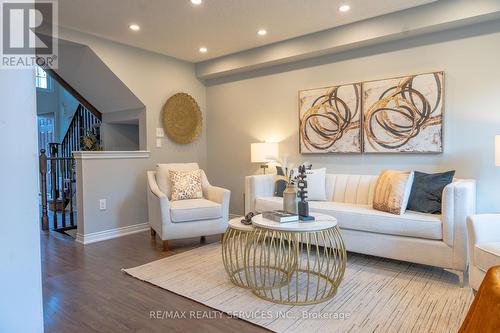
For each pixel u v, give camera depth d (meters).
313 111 4.20
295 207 2.59
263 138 4.78
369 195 3.58
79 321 2.09
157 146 4.75
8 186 1.02
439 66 3.38
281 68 4.55
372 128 3.76
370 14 3.44
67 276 2.85
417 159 3.54
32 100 1.09
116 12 3.32
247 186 3.91
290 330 1.96
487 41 3.13
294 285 2.61
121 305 2.31
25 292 1.07
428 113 3.41
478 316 0.89
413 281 2.66
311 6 3.24
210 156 5.45
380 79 3.71
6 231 1.02
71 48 4.08
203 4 3.17
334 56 4.07
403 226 2.82
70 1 3.06
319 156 4.25
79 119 6.67
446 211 2.63
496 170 3.12
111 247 3.72
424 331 1.92
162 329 2.00
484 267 2.05
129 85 4.40
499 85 3.09
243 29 3.82
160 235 3.56
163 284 2.65
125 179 4.36
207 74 5.10
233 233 2.95
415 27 3.27
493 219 2.26
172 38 4.11
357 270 2.91
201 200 3.90
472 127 3.23
